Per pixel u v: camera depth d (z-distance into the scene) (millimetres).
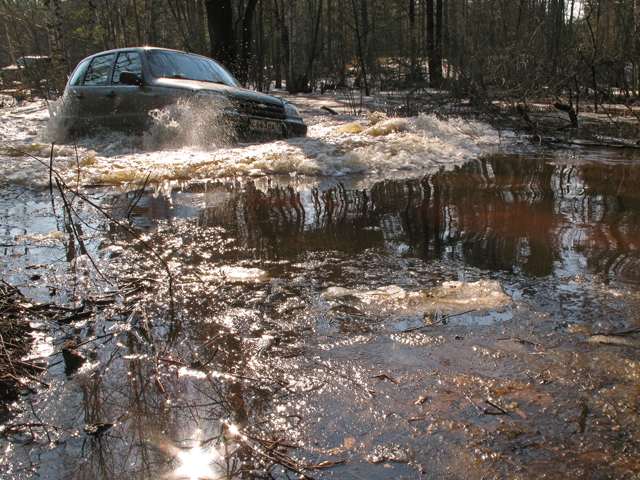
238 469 1495
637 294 2639
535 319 2379
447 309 2490
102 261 3129
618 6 14266
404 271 2986
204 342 2199
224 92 7371
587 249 3328
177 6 27156
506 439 1608
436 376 1941
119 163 6164
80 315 2426
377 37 25641
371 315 2439
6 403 1811
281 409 1763
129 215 4082
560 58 13172
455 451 1560
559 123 10508
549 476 1461
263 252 3316
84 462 1528
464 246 3416
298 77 23703
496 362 2031
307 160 6434
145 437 1632
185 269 3016
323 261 3148
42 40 26750
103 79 8312
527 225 3887
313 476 1468
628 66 15211
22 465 1518
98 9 26984
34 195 4805
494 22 15414
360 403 1789
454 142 8383
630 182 5516
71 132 8625
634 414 1718
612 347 2131
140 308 2496
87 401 1815
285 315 2438
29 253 3246
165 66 7961
